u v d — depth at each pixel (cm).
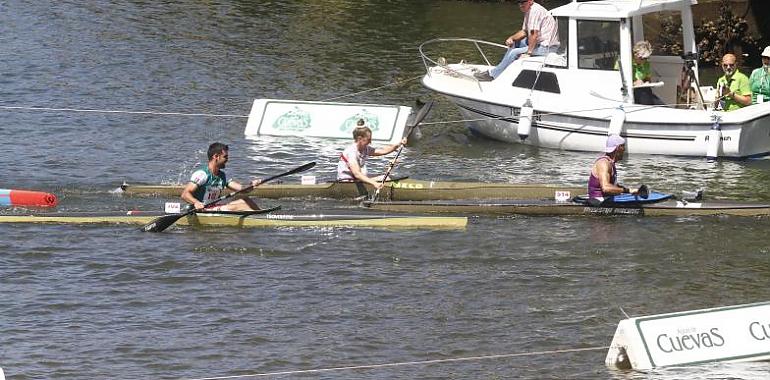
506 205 5991
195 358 4166
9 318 4503
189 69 9881
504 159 7269
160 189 6347
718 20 10338
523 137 7431
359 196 6322
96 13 12206
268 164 7125
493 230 5722
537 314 4631
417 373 4059
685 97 7506
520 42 7912
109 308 4638
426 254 5353
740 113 7100
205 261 5219
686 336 3888
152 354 4194
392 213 5909
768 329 3881
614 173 6009
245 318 4553
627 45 7150
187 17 12206
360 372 4066
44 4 12550
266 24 12031
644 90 7325
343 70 10038
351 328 4469
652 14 7538
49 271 5053
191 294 4806
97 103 8638
